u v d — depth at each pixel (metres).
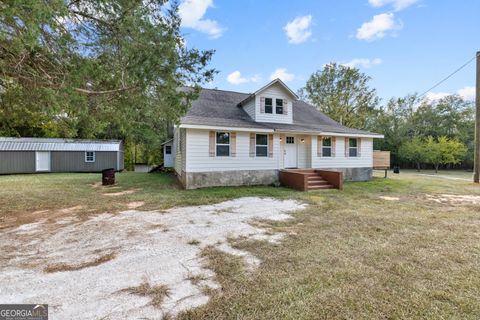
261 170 11.39
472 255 3.58
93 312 2.25
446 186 11.34
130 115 5.92
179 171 12.79
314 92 28.28
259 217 5.78
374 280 2.85
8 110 6.24
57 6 3.26
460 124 26.42
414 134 28.02
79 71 4.32
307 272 3.04
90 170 19.53
